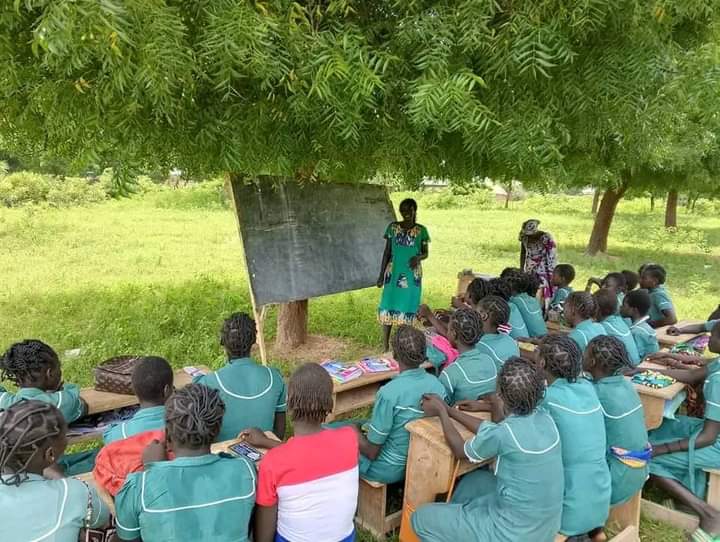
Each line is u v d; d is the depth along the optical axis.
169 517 1.90
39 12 2.45
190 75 2.52
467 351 3.51
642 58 3.12
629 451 3.07
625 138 4.00
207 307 7.52
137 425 2.60
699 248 15.94
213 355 5.86
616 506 3.30
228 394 2.96
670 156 10.78
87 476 2.53
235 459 2.12
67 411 2.96
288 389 2.33
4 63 2.76
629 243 17.30
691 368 4.13
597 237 14.36
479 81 2.69
